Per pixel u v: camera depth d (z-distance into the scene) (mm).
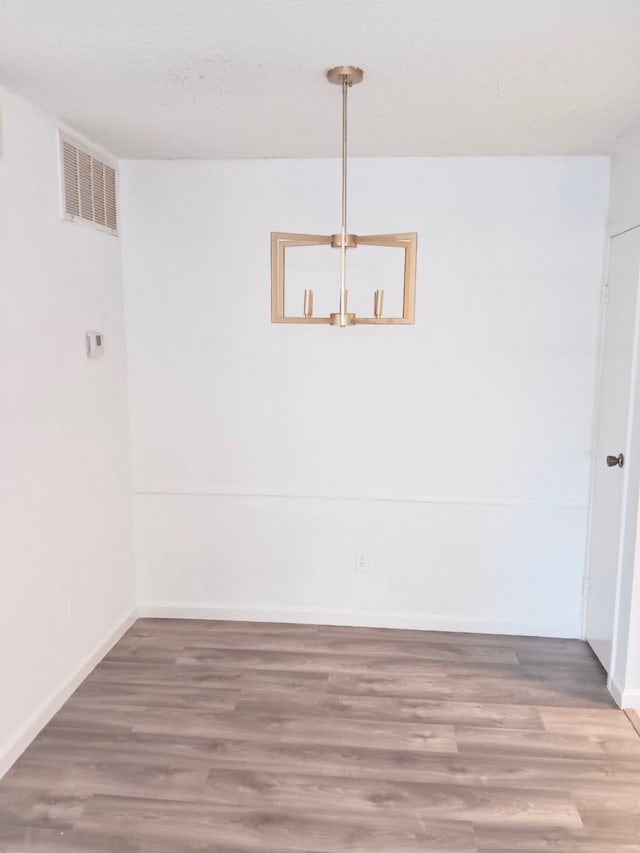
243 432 3338
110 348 3111
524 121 2520
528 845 1979
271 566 3441
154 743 2447
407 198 3098
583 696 2789
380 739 2479
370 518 3350
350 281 3184
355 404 3260
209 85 2152
